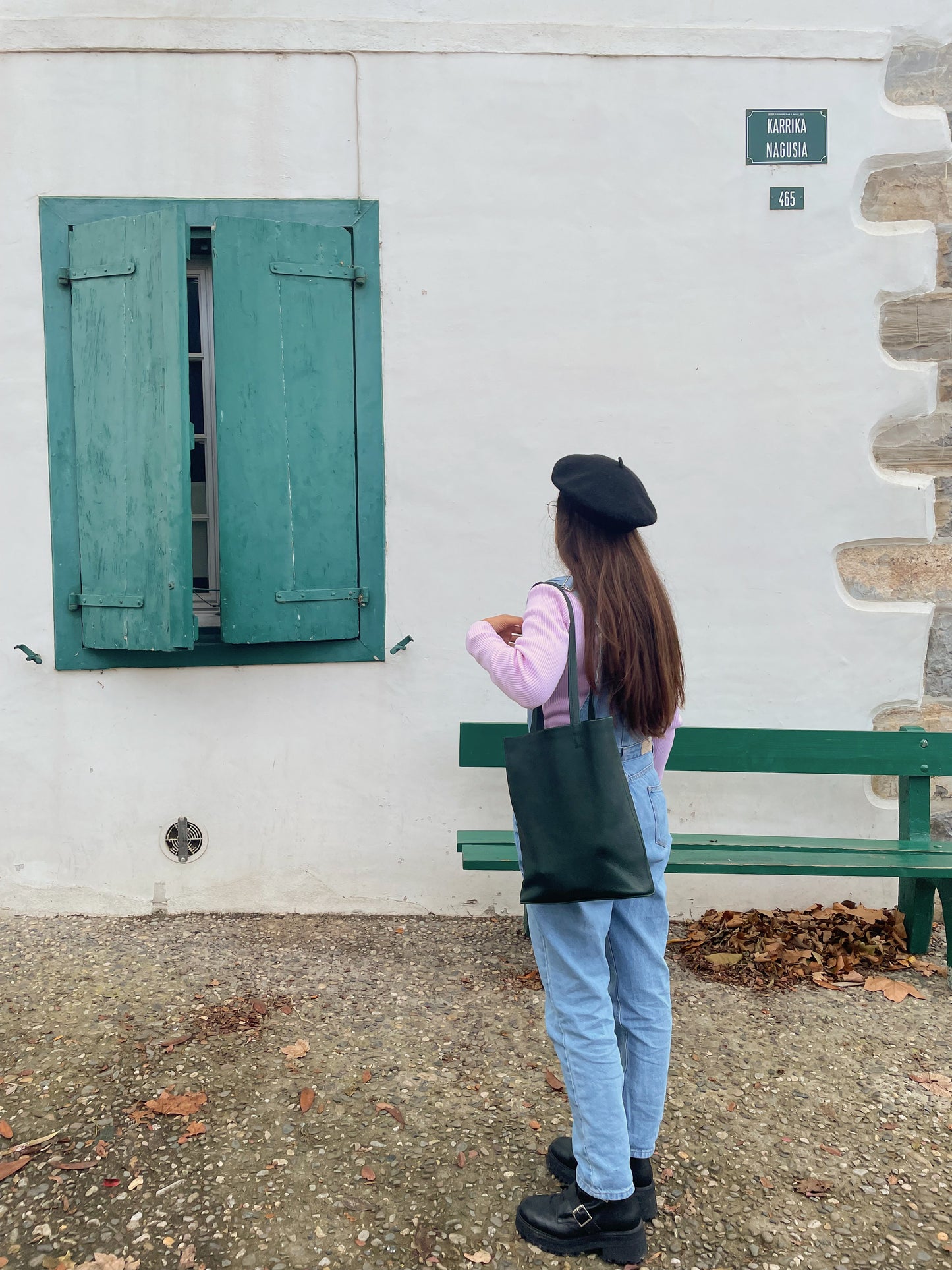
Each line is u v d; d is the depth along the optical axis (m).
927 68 3.71
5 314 3.54
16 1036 2.88
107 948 3.47
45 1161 2.33
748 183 3.70
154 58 3.54
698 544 3.80
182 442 3.33
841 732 3.61
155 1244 2.09
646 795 2.08
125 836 3.73
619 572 2.03
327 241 3.59
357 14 3.57
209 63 3.56
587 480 2.04
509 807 3.81
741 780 3.87
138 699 3.69
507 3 3.61
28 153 3.54
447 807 3.80
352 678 3.76
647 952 2.14
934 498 3.82
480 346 3.70
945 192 3.74
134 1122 2.49
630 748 2.07
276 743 3.75
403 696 3.77
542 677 1.92
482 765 3.60
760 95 3.68
